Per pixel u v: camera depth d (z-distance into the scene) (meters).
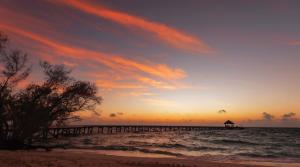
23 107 31.50
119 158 21.38
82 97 34.38
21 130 31.50
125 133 106.38
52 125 33.81
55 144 43.06
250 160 26.89
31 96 32.38
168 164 17.78
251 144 54.59
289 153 36.25
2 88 30.47
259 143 57.16
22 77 31.38
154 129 128.50
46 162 16.14
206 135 101.00
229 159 27.25
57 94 33.72
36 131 32.34
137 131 116.31
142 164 17.28
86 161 17.45
